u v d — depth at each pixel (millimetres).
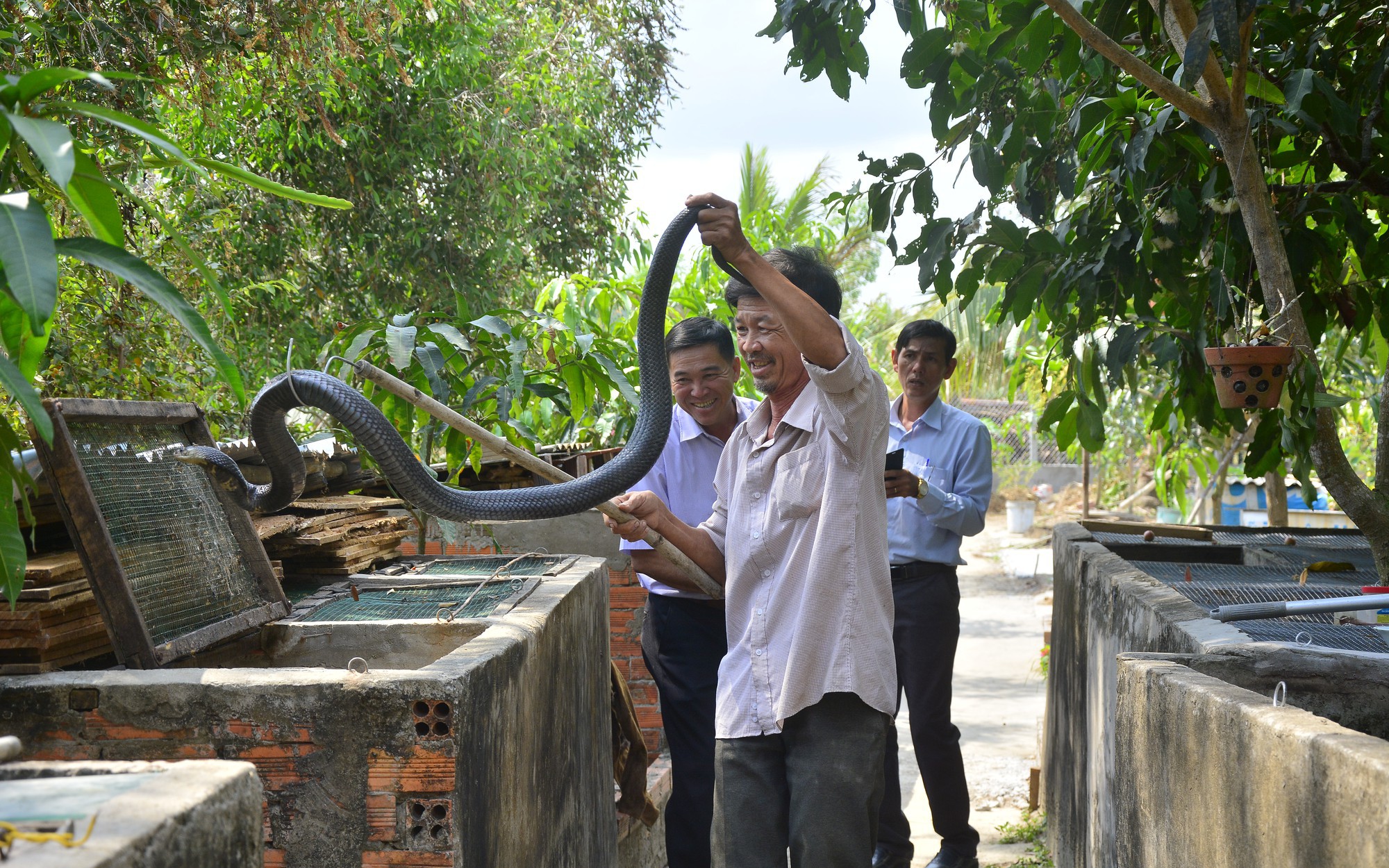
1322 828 1514
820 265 2953
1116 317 4305
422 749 2148
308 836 2168
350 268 9242
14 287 1415
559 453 5621
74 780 1277
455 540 3979
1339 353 4637
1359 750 1463
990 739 7203
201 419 3064
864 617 2609
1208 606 3279
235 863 1290
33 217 1465
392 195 8805
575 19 9273
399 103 8844
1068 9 2850
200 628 2701
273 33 5125
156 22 4613
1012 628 12062
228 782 1284
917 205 3850
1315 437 3404
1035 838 5137
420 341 3682
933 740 4301
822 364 2508
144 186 6344
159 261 5434
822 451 2697
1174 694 2193
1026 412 21844
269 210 7922
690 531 3203
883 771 2658
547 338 4254
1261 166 3457
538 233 10281
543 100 9492
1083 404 4703
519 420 4953
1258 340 3158
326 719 2172
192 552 2854
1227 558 4977
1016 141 3566
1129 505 18891
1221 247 3500
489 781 2348
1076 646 4320
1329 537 5344
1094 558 4203
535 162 9383
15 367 1578
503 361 3986
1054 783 4832
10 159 2191
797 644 2586
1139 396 8766
